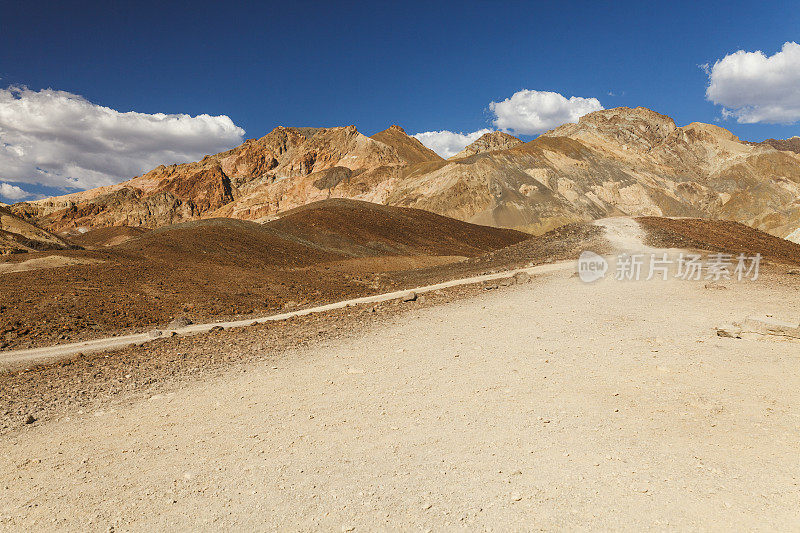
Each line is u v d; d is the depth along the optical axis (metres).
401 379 9.21
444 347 11.77
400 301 22.20
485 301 18.86
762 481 4.86
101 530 4.56
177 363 12.18
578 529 4.19
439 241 82.12
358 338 13.80
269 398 8.57
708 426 6.27
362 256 65.69
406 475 5.32
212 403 8.50
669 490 4.77
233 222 66.56
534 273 26.14
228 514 4.71
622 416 6.76
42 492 5.42
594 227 40.50
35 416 8.45
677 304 15.34
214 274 39.34
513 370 9.32
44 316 23.05
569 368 9.23
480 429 6.53
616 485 4.90
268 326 18.52
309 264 54.94
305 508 4.74
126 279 33.03
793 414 6.51
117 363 13.09
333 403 8.02
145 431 7.27
